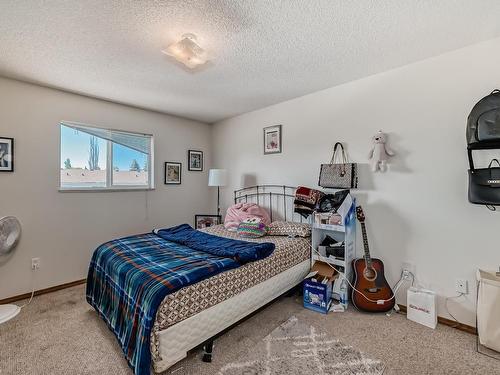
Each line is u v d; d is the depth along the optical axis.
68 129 3.02
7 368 1.62
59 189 2.87
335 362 1.67
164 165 3.87
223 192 4.30
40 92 2.74
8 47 1.98
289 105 3.29
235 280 1.90
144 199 3.64
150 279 1.61
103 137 3.27
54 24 1.69
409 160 2.31
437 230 2.16
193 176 4.27
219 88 2.88
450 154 2.09
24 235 2.64
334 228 2.47
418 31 1.81
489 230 1.92
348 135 2.73
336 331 2.02
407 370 1.59
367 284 2.35
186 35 1.82
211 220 4.21
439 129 2.14
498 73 1.88
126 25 1.72
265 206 3.63
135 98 3.18
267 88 2.88
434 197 2.18
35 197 2.71
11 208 2.56
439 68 2.14
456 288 2.07
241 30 1.78
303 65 2.32
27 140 2.66
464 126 2.03
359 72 2.48
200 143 4.37
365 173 2.60
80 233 3.04
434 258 2.18
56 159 2.85
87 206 3.09
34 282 2.70
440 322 2.13
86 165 3.16
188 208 4.20
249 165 3.85
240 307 1.93
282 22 1.70
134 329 1.53
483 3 1.52
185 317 1.57
